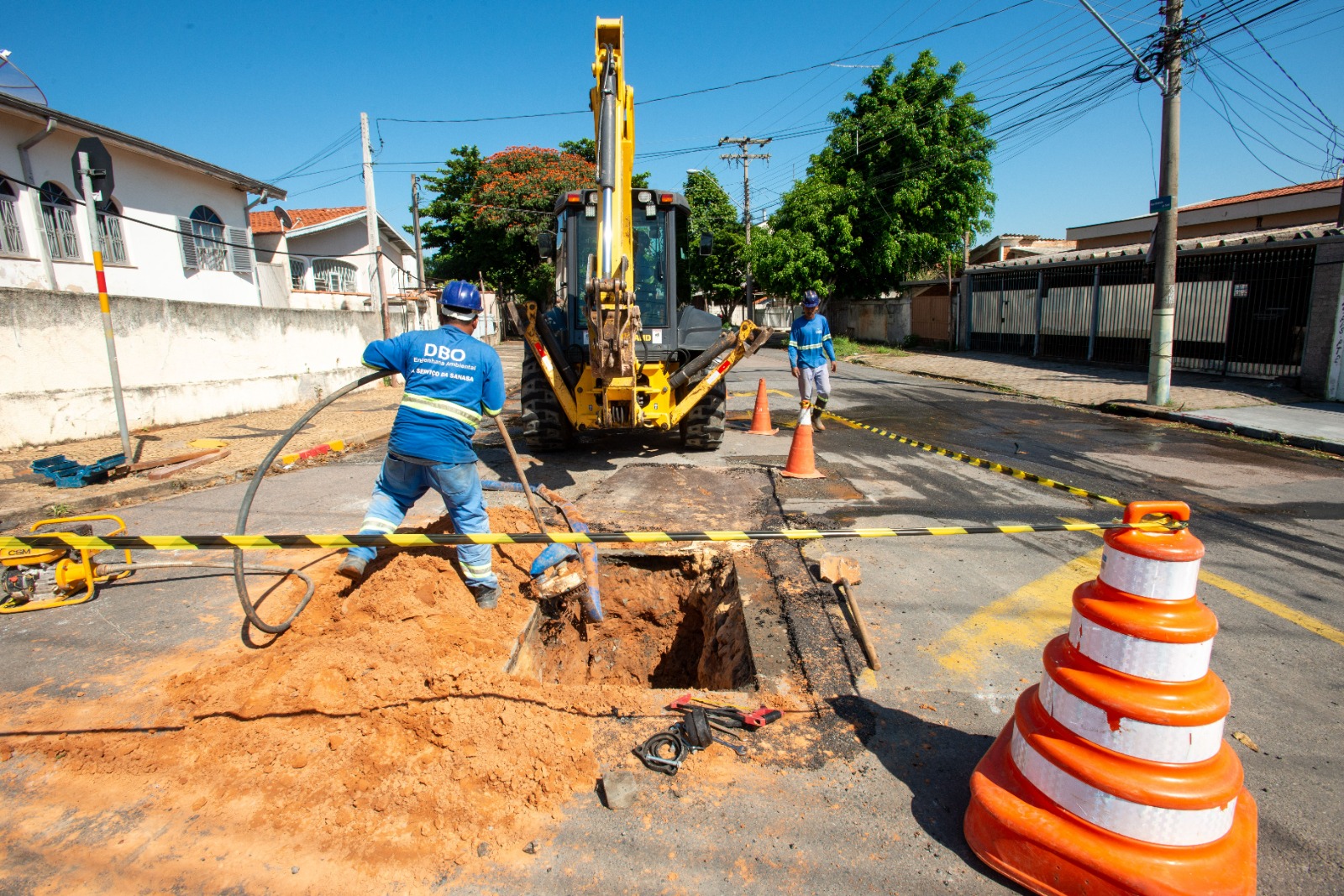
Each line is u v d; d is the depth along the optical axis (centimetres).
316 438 911
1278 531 570
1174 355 1556
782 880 231
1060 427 1020
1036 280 1969
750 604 426
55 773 275
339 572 369
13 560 411
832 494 652
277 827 250
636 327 625
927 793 271
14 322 798
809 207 2441
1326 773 285
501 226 2948
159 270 1373
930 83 2358
